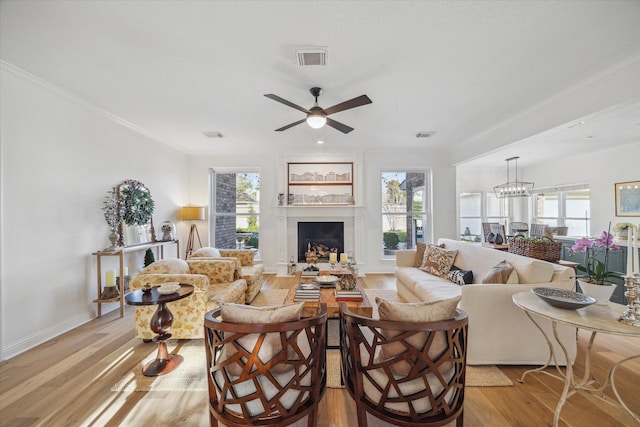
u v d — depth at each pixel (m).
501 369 2.20
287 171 5.51
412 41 1.98
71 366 2.21
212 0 1.59
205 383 2.00
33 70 2.39
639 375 2.07
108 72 2.42
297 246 5.62
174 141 4.71
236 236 5.69
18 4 1.60
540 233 5.44
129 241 3.79
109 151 3.54
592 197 5.60
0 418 1.64
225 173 5.73
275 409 1.33
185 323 2.60
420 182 5.85
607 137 4.35
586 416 1.68
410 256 4.23
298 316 1.34
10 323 2.37
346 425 1.64
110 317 3.23
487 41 1.98
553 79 2.54
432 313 1.32
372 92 2.82
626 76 2.25
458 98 2.98
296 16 1.72
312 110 2.59
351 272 3.56
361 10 1.67
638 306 1.47
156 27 1.82
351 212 5.49
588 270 2.03
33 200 2.59
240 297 3.19
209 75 2.46
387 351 1.38
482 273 3.10
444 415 1.33
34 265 2.58
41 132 2.66
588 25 1.80
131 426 1.60
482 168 7.48
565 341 2.21
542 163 6.79
